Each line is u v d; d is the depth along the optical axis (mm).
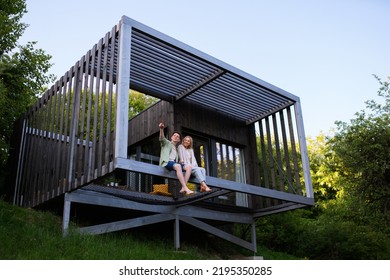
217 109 9039
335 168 9883
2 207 6008
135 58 6797
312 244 10438
